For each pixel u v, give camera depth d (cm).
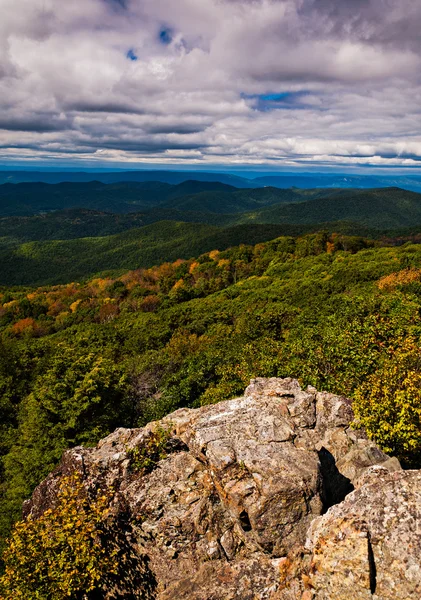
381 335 2242
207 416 1572
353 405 1560
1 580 1101
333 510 962
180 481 1361
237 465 1214
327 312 4331
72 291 16212
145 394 3625
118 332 6738
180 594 1104
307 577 909
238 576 1065
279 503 1078
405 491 902
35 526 1153
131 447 1523
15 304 14238
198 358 3962
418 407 1341
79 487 1320
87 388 2730
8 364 4559
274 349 2892
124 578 1184
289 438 1323
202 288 12569
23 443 2962
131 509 1316
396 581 787
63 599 1088
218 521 1215
